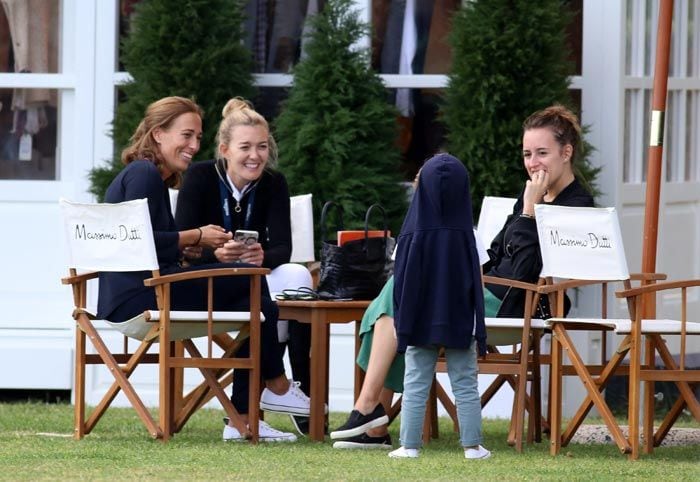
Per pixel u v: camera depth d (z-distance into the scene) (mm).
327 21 23672
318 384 18047
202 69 23422
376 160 23625
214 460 15961
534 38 22859
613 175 23781
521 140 22812
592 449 18047
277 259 19734
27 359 24297
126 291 17625
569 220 16438
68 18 25203
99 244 17203
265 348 18078
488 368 17438
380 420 17141
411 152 24578
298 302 18125
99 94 24672
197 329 17766
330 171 23312
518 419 17391
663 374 16703
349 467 15461
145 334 17719
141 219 16891
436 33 24562
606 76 23812
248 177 19422
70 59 25234
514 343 18203
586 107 23906
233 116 19594
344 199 23234
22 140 25328
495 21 22906
